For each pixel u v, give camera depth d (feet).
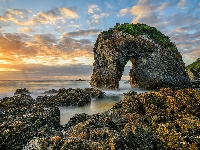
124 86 135.54
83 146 25.04
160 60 111.65
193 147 27.14
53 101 63.31
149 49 113.39
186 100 43.75
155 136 30.73
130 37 114.62
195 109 42.14
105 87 111.24
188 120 33.19
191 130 30.19
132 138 27.89
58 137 27.09
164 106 44.60
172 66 113.29
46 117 38.58
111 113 46.68
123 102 48.98
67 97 64.13
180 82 114.01
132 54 114.52
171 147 28.63
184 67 120.98
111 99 74.08
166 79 109.91
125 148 25.99
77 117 39.99
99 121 34.53
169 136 29.81
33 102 64.08
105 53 113.09
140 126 31.37
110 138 26.66
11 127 32.17
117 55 109.29
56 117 41.39
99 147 24.75
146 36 117.70
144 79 114.93
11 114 43.37
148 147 28.12
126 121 37.04
